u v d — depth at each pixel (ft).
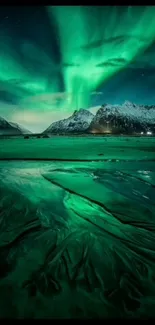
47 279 8.57
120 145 99.71
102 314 7.14
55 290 8.02
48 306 7.38
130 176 27.81
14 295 7.78
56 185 22.91
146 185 23.04
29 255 10.12
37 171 31.60
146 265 9.53
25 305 7.41
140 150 69.92
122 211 15.39
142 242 11.41
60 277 8.69
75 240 11.46
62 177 27.09
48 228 12.80
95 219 14.17
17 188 21.57
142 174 29.22
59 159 46.09
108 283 8.40
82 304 7.48
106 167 35.42
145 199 18.12
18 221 13.69
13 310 7.23
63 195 19.24
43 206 16.35
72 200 17.88
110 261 9.73
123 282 8.48
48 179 25.81
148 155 54.65
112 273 8.97
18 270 9.05
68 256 10.06
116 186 22.47
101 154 57.36
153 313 7.19
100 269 9.20
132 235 12.11
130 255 10.23
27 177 27.12
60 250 10.53
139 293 7.98
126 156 52.34
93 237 11.84
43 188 21.66
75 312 7.21
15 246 10.86
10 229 12.62
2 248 10.68
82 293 7.92
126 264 9.55
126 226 13.17
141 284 8.41
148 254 10.35
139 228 12.94
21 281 8.43
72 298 7.70
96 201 17.43
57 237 11.75
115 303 7.53
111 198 18.29
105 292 7.98
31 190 20.83
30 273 8.89
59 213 15.05
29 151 66.74
